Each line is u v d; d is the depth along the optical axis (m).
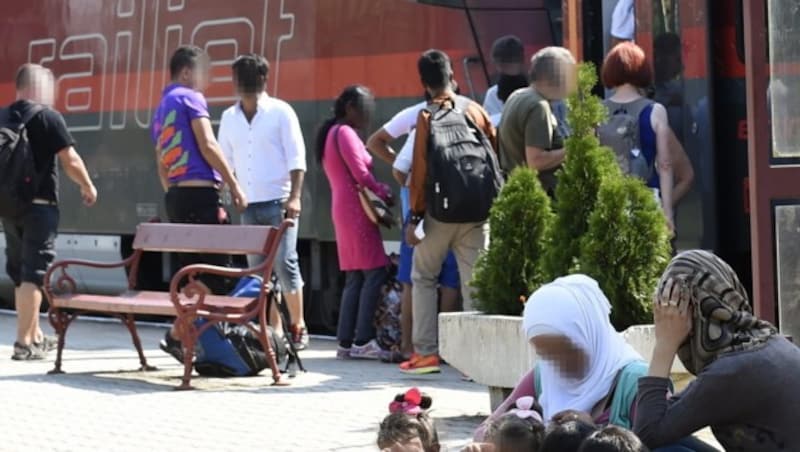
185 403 23.44
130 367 27.86
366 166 28.42
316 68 32.56
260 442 20.23
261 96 28.88
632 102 23.75
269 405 23.14
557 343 13.34
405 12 31.20
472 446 11.96
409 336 27.75
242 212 28.62
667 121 23.86
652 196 19.28
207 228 25.98
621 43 24.28
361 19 31.88
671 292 12.85
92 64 37.72
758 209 19.95
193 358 25.98
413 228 25.70
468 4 30.47
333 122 28.89
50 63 38.78
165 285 36.72
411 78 31.12
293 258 29.19
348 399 23.62
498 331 20.03
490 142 25.70
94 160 37.56
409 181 25.84
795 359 12.80
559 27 30.14
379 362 28.25
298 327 29.89
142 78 36.44
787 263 19.95
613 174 19.64
